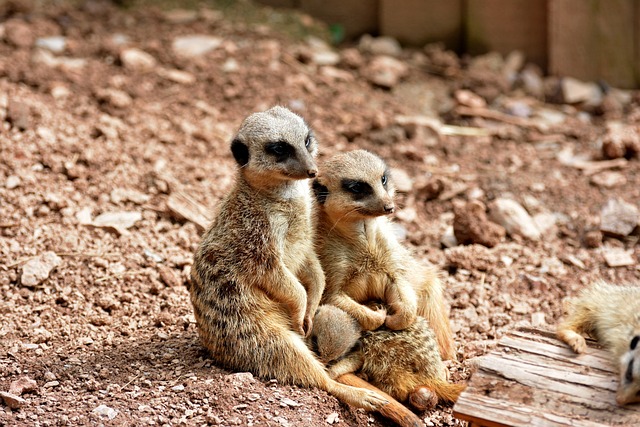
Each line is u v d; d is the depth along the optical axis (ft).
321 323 22.74
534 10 45.55
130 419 20.52
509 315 27.96
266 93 41.63
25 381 22.04
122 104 38.37
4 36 42.47
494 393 19.90
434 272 25.62
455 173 37.32
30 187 31.78
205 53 44.04
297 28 47.88
